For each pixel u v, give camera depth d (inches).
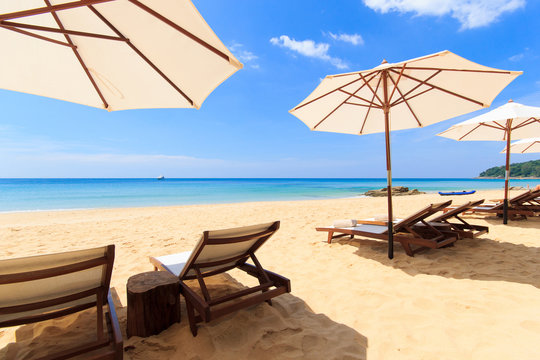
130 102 107.9
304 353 73.8
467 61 110.9
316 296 109.3
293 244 193.3
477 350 71.9
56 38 86.3
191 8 62.1
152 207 533.3
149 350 75.2
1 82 92.1
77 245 206.2
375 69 123.3
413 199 606.5
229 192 1153.4
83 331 85.1
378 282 121.0
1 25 65.8
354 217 318.3
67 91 101.2
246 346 76.8
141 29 81.7
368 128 194.2
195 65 86.8
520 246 166.4
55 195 933.8
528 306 92.0
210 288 117.3
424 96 160.6
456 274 124.9
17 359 72.2
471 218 267.4
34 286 64.0
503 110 175.8
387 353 73.1
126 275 138.2
